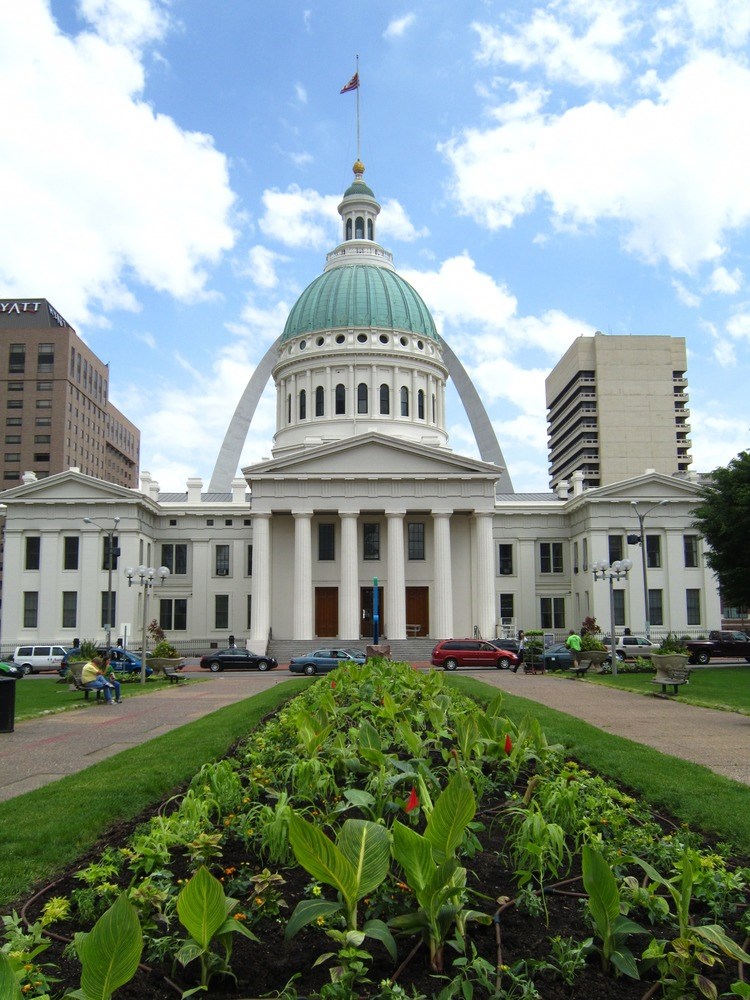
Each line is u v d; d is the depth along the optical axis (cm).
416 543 7369
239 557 7812
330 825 1011
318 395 8706
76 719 2703
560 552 7988
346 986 634
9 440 14038
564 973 684
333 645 6631
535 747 1358
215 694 3712
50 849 1034
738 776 1563
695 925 789
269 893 798
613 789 1198
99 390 16038
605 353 16662
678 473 11275
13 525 7250
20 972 597
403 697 2033
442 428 9038
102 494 7262
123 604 7119
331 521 7288
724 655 6284
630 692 3506
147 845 879
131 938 571
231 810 1092
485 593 6844
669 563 7344
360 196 10019
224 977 684
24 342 14238
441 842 735
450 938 744
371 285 8975
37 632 7131
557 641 7662
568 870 916
